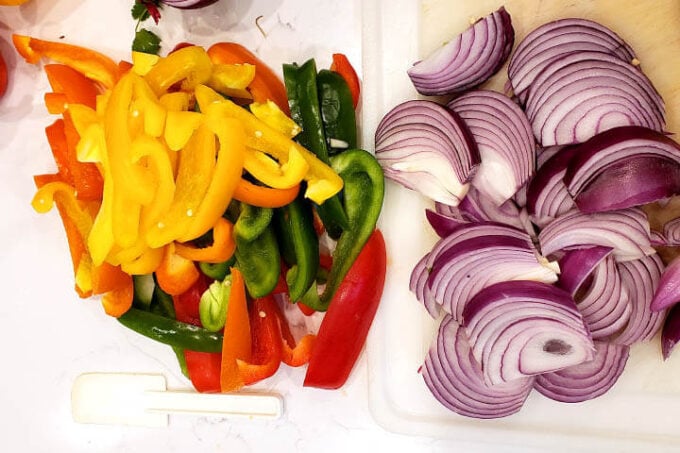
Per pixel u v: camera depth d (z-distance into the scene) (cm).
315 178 52
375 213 53
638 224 49
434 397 55
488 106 51
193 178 52
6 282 65
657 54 50
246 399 59
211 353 58
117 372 63
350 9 57
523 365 50
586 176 49
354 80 56
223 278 56
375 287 54
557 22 50
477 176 51
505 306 50
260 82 56
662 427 52
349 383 58
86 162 56
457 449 56
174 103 53
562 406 53
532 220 52
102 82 60
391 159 53
